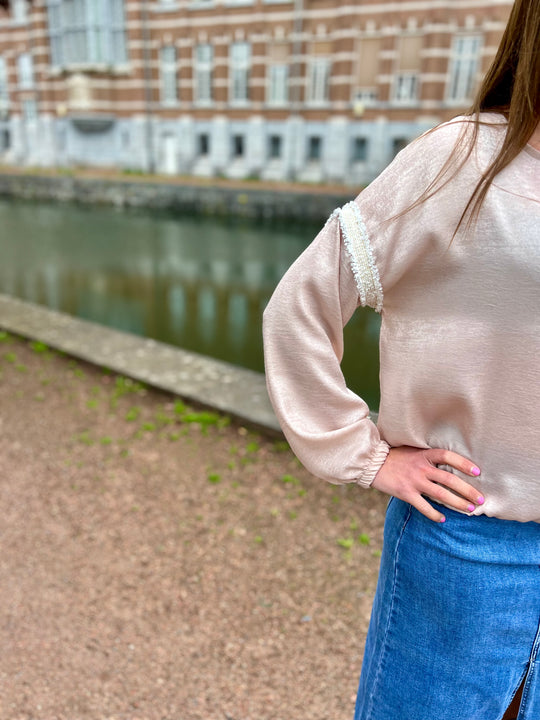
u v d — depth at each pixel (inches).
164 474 119.3
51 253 606.9
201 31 967.0
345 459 33.3
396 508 35.7
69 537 99.1
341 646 76.7
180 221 828.0
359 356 307.7
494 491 30.4
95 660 74.0
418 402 31.6
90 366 176.2
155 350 182.5
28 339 200.7
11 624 79.4
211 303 443.8
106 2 1018.1
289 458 124.9
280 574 90.1
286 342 32.9
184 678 71.6
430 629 32.9
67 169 1165.1
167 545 97.2
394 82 844.6
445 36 797.9
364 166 902.4
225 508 107.5
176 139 1058.1
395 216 29.5
